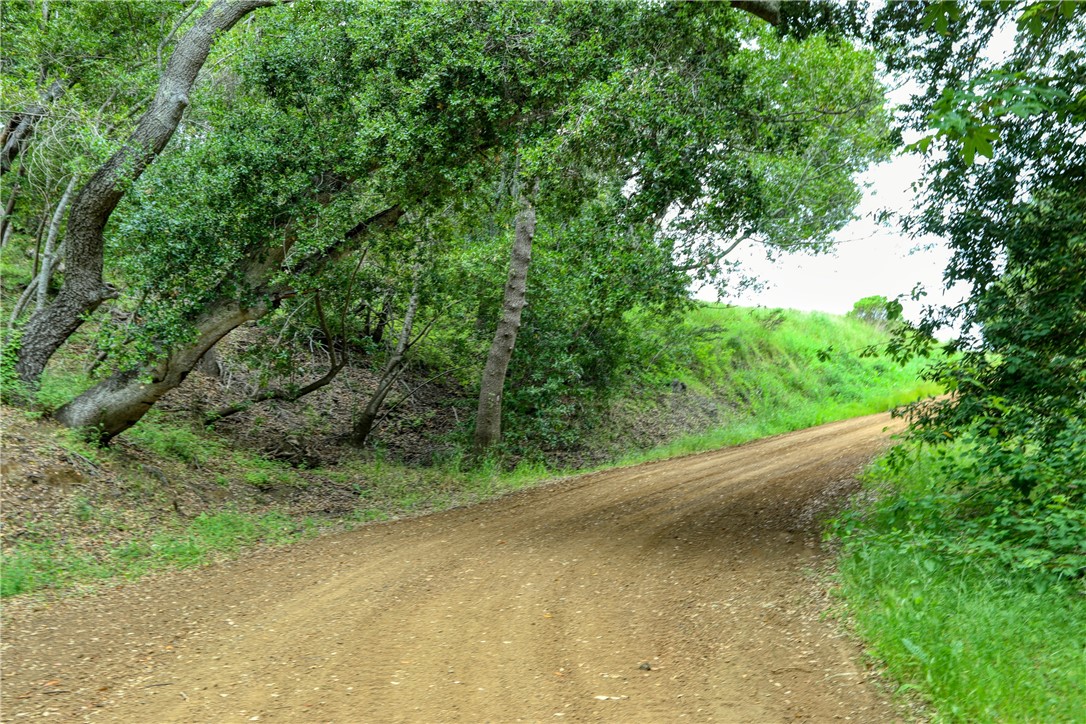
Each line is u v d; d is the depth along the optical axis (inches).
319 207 536.4
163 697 209.6
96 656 243.9
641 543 422.3
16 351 523.5
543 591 323.3
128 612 297.7
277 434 768.3
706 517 490.6
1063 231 374.3
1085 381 355.9
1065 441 342.0
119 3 650.8
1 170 615.5
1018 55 362.0
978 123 202.5
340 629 273.3
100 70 639.1
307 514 566.3
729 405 1253.7
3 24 594.9
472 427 874.1
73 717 195.0
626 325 940.0
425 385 1021.8
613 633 264.5
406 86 506.3
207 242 522.9
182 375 539.8
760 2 482.0
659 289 532.7
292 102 562.9
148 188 527.5
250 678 224.4
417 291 773.9
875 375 1540.4
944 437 391.9
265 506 569.6
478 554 405.1
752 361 1414.9
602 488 648.4
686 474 697.0
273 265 559.2
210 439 681.6
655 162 463.5
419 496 657.6
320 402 881.5
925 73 435.2
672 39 512.1
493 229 888.3
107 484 476.7
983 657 211.6
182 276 528.4
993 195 392.8
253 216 534.0
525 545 426.6
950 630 232.8
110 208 525.0
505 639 259.4
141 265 519.8
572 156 495.8
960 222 401.4
